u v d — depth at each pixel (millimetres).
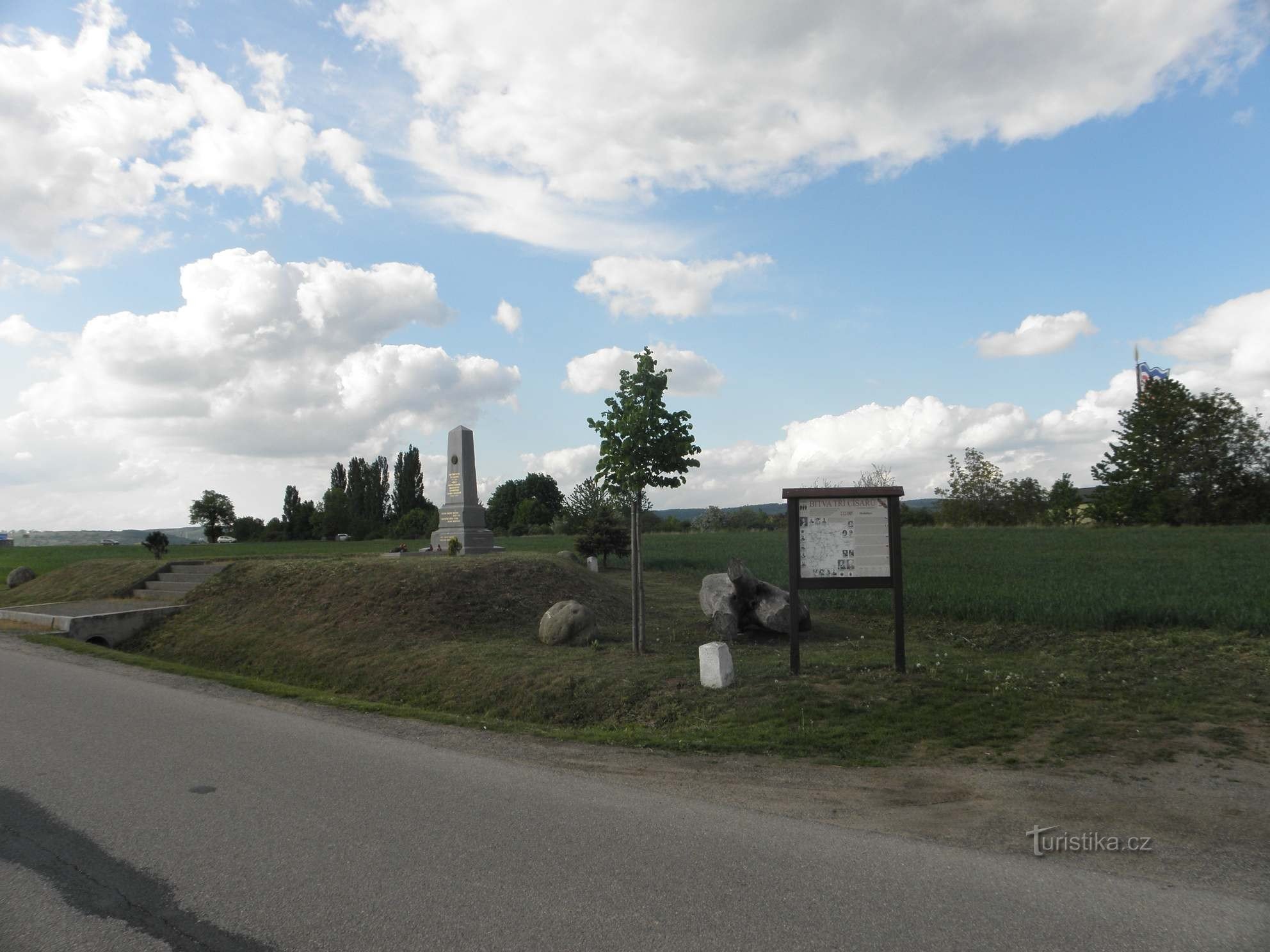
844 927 3938
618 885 4426
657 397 12383
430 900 4215
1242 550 25641
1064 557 24781
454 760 7371
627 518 31031
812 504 11039
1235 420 42625
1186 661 11391
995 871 4695
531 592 17734
